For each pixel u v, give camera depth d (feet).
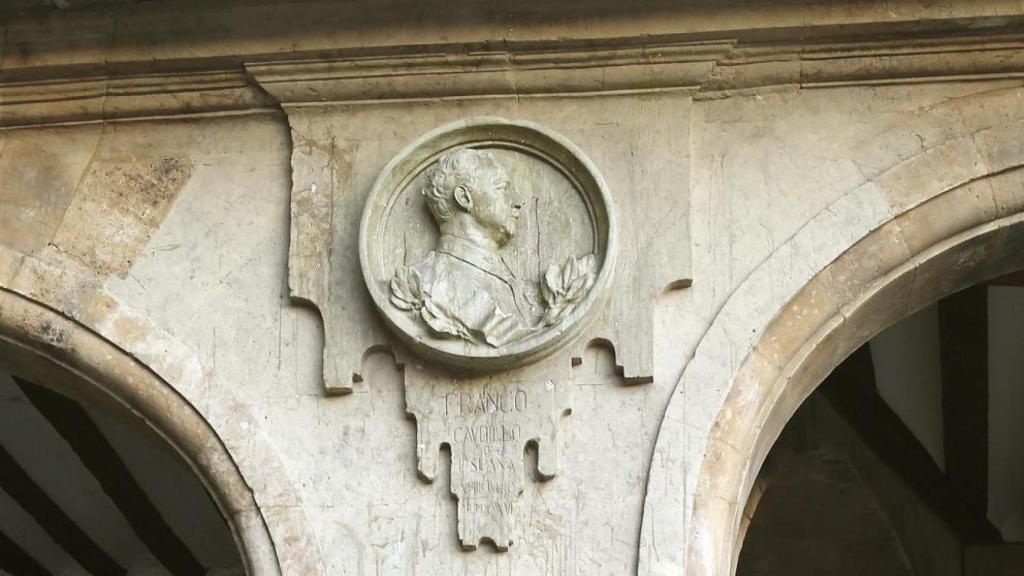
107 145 22.30
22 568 38.27
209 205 21.77
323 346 20.88
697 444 19.93
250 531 20.25
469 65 21.50
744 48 21.26
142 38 22.02
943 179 20.77
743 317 20.36
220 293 21.31
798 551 31.83
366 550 20.07
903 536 31.07
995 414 31.24
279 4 21.70
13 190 22.03
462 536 19.89
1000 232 20.95
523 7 21.26
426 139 21.11
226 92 22.06
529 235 20.84
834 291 20.53
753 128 21.27
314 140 21.70
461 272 20.48
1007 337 29.76
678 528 19.60
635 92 21.39
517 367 20.40
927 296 21.74
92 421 32.78
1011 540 32.76
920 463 31.73
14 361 21.74
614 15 21.16
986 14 20.80
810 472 28.91
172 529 36.86
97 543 37.78
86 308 21.22
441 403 20.42
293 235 21.26
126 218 21.79
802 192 20.93
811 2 20.95
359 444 20.49
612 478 19.98
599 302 20.30
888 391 30.71
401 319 20.36
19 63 22.17
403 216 21.12
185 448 20.74
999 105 21.08
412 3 21.47
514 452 20.11
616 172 21.04
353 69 21.67
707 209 20.93
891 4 20.93
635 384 20.26
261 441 20.56
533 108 21.50
